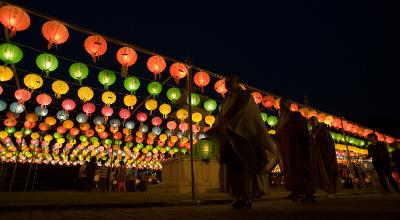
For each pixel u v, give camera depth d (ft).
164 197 24.67
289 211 13.01
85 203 16.06
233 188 14.20
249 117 13.71
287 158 19.90
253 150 13.52
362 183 44.32
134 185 65.67
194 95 35.73
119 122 49.93
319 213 11.97
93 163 54.03
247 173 14.08
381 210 12.64
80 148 70.38
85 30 22.09
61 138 62.69
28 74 30.58
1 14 19.69
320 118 44.50
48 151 78.59
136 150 76.02
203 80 31.65
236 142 13.57
